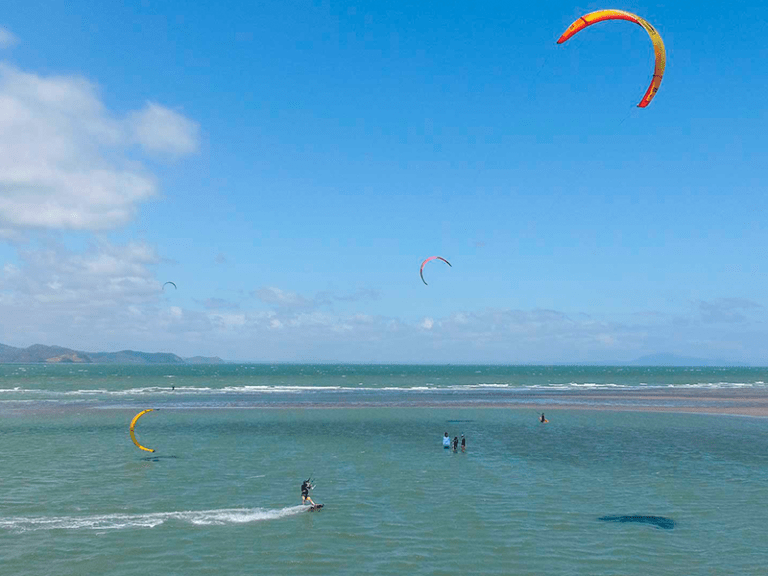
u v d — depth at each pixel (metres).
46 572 21.14
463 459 42.81
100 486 33.72
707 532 25.88
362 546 23.91
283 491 32.72
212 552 23.16
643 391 130.62
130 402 90.75
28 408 79.94
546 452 45.94
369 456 43.88
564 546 24.02
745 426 63.69
